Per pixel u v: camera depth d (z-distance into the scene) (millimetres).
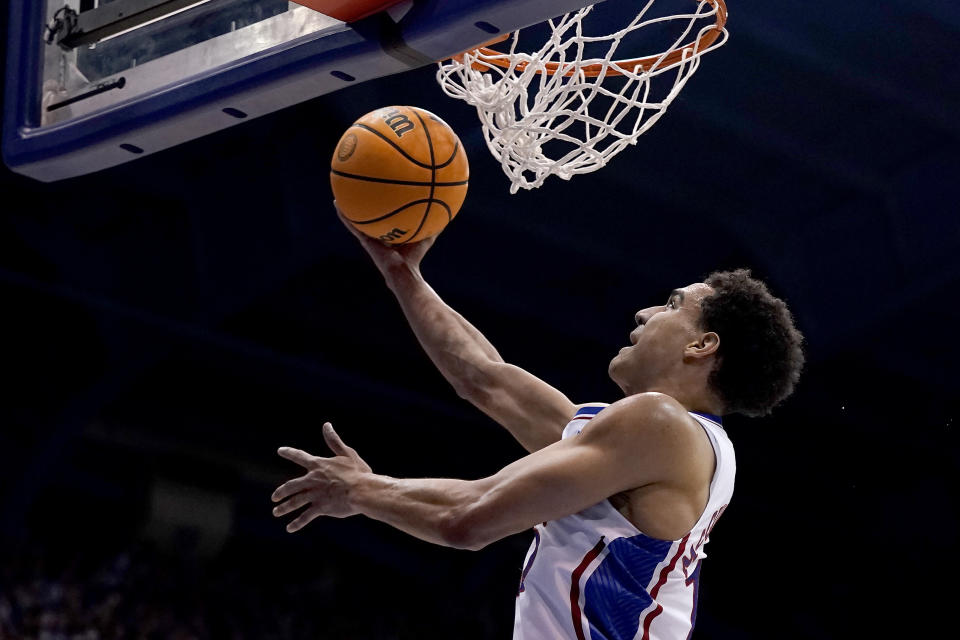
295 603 12984
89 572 12141
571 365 10086
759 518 12023
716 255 8812
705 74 7312
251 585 13047
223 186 8930
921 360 9602
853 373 9883
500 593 13453
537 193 8312
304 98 2516
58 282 9828
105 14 2793
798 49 7125
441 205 2395
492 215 8453
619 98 2783
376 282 10000
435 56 2293
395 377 11047
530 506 1794
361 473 1961
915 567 11523
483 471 12438
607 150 2752
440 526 1840
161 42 2693
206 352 10695
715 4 2822
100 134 2715
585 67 3074
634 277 9062
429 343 2428
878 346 9516
